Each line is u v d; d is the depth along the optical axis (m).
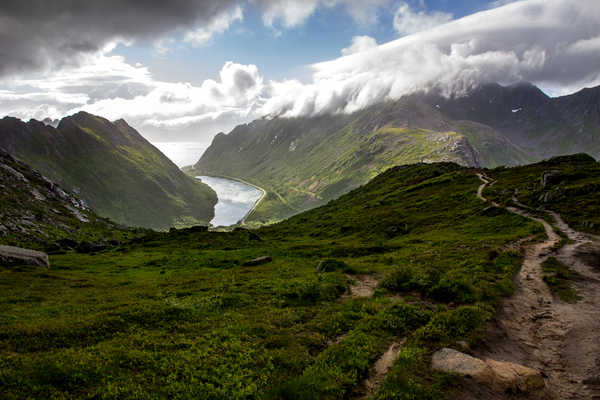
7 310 24.62
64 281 39.81
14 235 102.62
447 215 79.25
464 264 32.06
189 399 11.66
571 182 71.56
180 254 65.56
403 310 19.02
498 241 43.62
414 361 13.35
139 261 60.34
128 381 12.68
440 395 11.31
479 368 12.41
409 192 130.50
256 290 27.97
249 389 12.23
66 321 19.73
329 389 11.80
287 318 19.94
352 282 29.55
